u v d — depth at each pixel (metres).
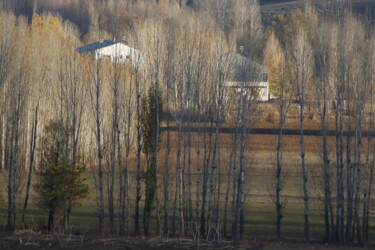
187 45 57.09
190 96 56.41
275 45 71.19
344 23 55.94
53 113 71.06
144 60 58.66
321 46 55.84
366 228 51.78
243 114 54.84
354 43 54.66
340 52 54.16
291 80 55.44
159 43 57.78
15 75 63.03
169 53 56.44
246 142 63.66
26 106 69.81
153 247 47.34
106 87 67.94
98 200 60.97
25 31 69.88
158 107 55.97
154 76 57.41
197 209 53.94
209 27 70.56
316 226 56.47
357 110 54.56
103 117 67.12
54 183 51.44
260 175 68.81
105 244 48.09
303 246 48.97
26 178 71.12
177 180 55.22
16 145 57.97
